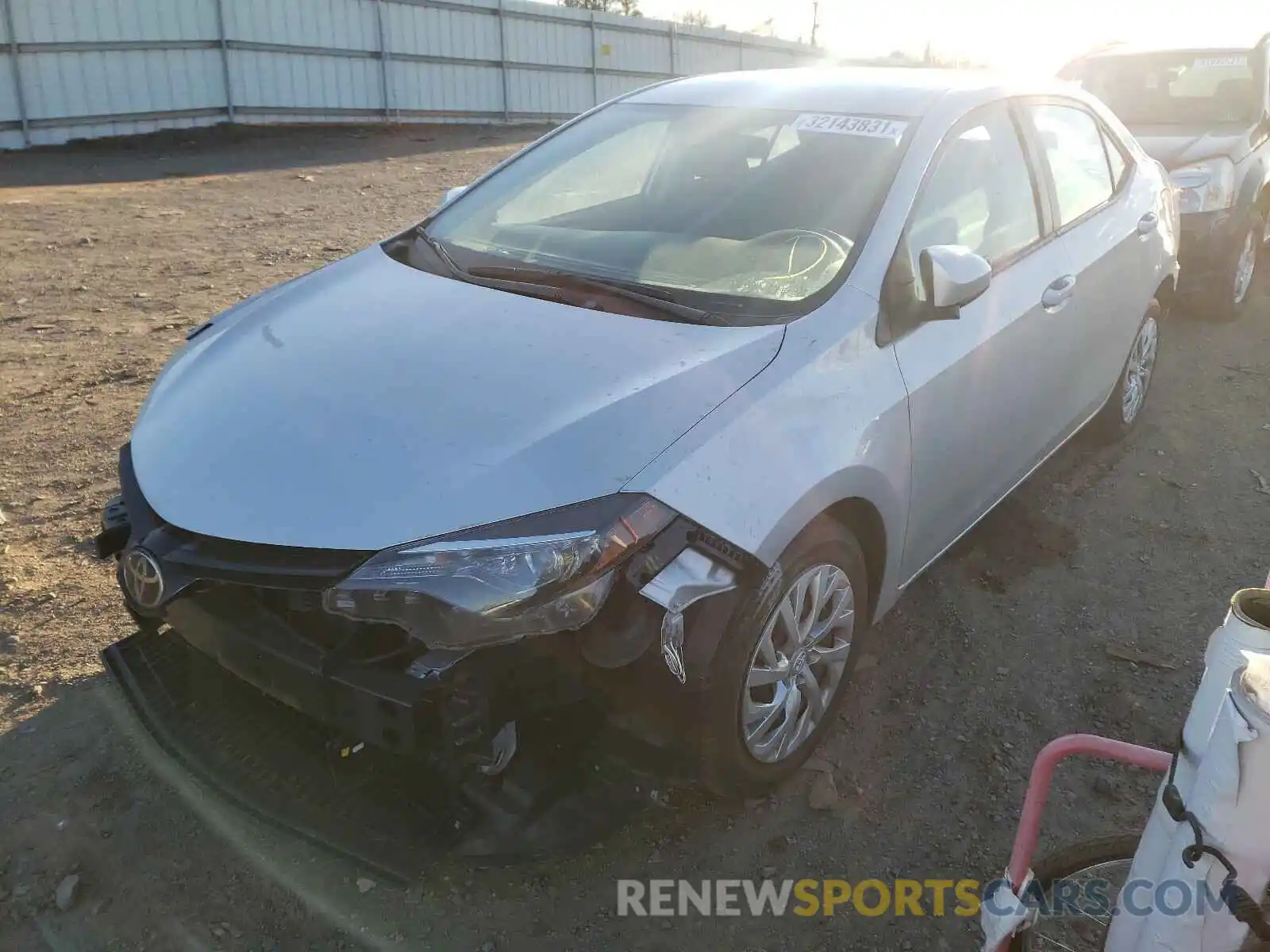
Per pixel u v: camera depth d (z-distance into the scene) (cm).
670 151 354
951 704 312
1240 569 386
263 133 1986
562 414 234
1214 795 137
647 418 233
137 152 1705
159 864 250
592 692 222
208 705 266
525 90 2566
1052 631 349
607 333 267
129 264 859
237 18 1967
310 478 228
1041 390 366
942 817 270
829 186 313
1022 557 394
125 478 260
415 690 209
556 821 236
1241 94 700
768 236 304
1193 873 142
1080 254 382
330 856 230
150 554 232
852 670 290
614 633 217
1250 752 132
